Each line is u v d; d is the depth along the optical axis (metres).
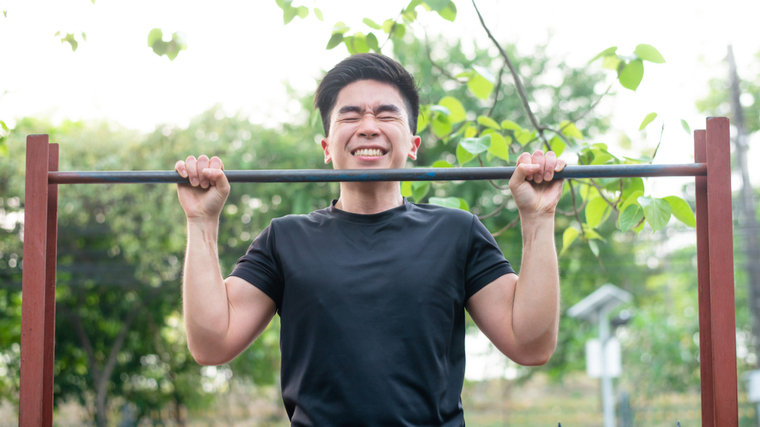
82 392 10.49
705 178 1.63
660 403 12.24
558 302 1.61
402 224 1.71
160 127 9.35
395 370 1.54
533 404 15.88
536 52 10.86
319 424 1.54
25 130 9.27
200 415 11.52
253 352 10.69
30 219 1.59
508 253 10.85
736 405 1.51
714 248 1.56
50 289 1.63
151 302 10.46
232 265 10.16
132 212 9.20
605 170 1.59
